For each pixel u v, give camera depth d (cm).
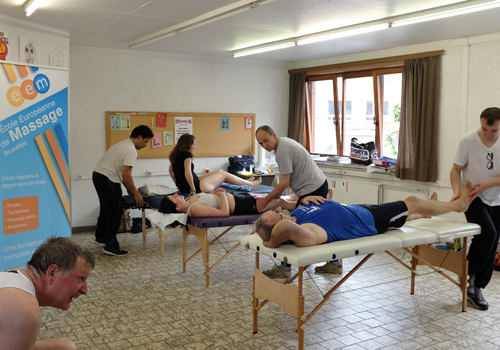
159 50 640
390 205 337
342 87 692
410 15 413
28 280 143
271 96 760
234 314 341
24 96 331
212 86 707
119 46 610
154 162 674
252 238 311
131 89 646
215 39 548
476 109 506
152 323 324
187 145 521
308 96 756
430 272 445
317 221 307
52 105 352
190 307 355
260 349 284
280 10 401
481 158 359
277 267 423
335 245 290
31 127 338
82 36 541
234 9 399
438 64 536
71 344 171
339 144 716
